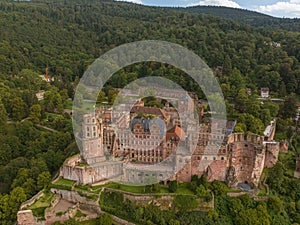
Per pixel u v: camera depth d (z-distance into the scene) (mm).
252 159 157875
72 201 150000
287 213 157125
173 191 148625
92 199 145625
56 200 147750
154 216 142625
